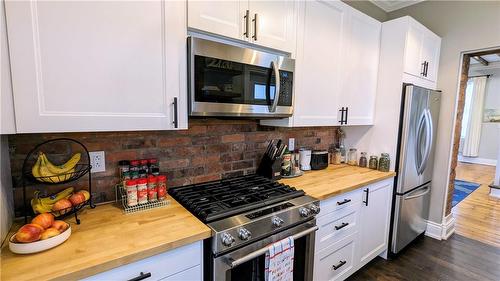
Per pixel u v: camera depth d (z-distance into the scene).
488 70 7.05
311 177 2.14
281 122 1.87
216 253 1.17
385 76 2.43
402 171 2.37
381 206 2.31
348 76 2.20
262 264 1.38
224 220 1.25
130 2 1.12
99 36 1.06
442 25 2.74
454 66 2.69
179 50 1.26
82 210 1.34
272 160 1.95
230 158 1.93
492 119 7.14
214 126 1.82
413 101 2.30
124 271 0.97
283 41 1.68
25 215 1.13
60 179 1.16
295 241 1.57
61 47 0.99
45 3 0.94
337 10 2.02
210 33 1.37
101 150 1.41
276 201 1.50
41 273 0.83
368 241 2.23
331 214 1.80
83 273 0.86
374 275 2.23
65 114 1.02
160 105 1.24
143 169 1.48
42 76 0.96
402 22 2.29
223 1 1.39
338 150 2.73
